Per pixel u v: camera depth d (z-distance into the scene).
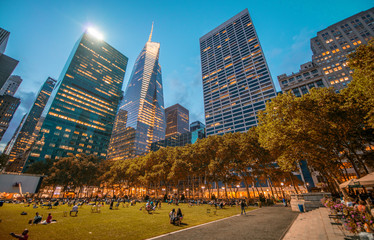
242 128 99.69
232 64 124.75
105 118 135.00
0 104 178.12
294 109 19.44
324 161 22.48
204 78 137.62
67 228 13.00
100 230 12.45
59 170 59.12
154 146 149.88
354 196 21.64
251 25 127.94
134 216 19.72
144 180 53.75
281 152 27.94
